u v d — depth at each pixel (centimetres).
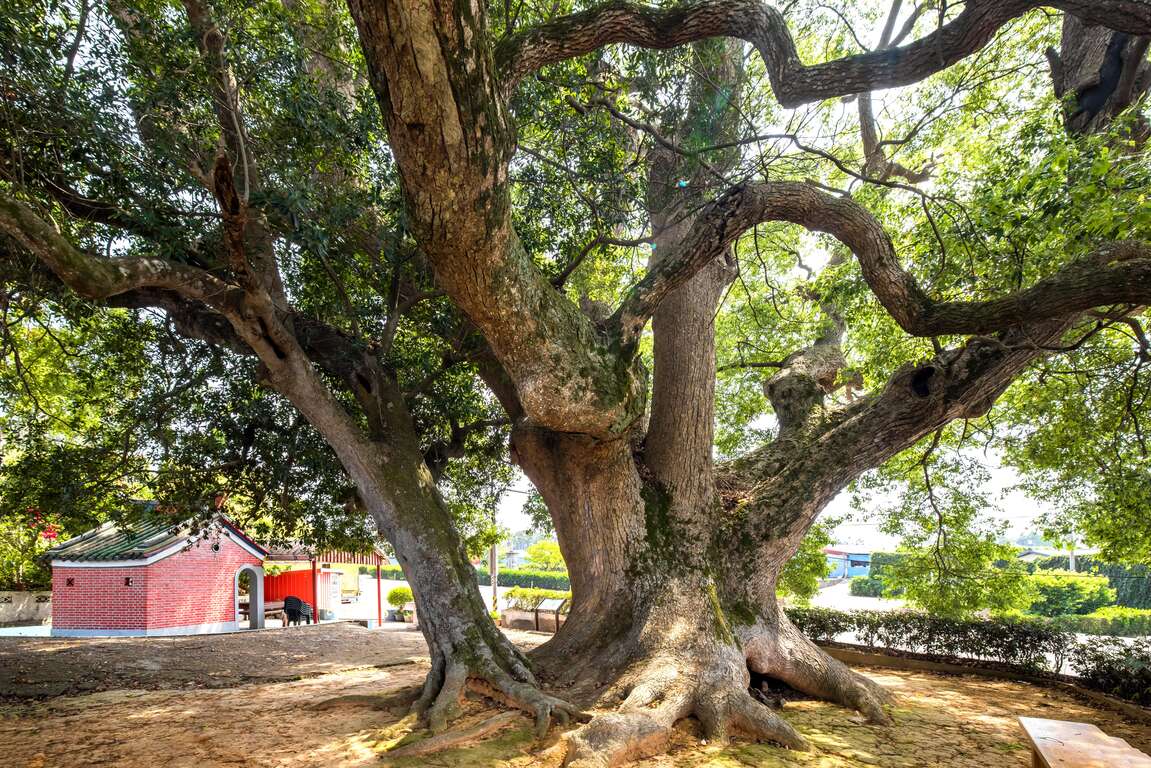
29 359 1037
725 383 1523
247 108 740
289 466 932
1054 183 582
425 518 711
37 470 891
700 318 810
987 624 1023
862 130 1123
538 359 556
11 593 1995
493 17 774
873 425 777
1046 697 831
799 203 627
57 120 596
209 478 960
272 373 702
